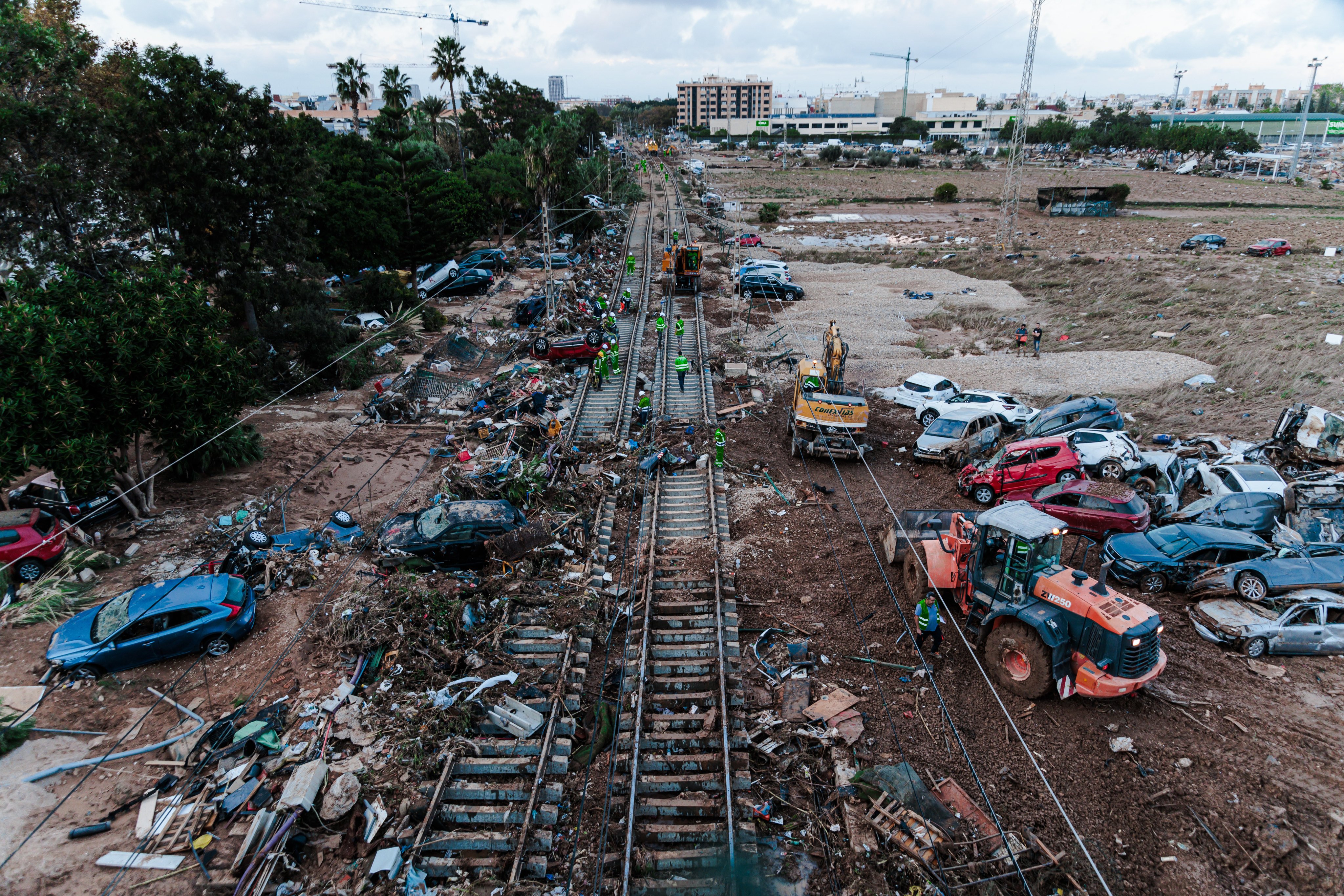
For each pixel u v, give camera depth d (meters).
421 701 12.92
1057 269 54.59
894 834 10.09
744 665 14.33
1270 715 12.38
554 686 13.44
